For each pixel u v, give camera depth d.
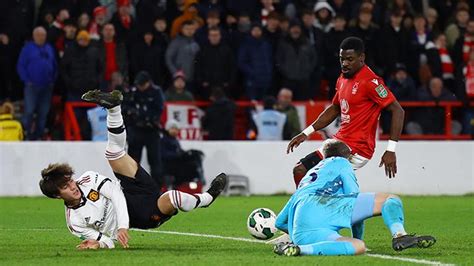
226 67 66.81
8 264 29.09
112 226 32.69
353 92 34.09
